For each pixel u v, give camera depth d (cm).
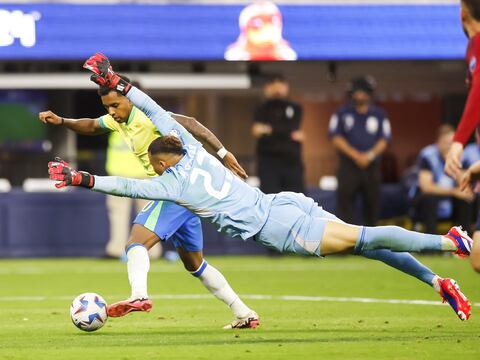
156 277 4588
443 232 5731
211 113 6625
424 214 5625
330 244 2361
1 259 5812
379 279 4378
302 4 5859
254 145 6700
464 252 2381
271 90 5425
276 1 6084
